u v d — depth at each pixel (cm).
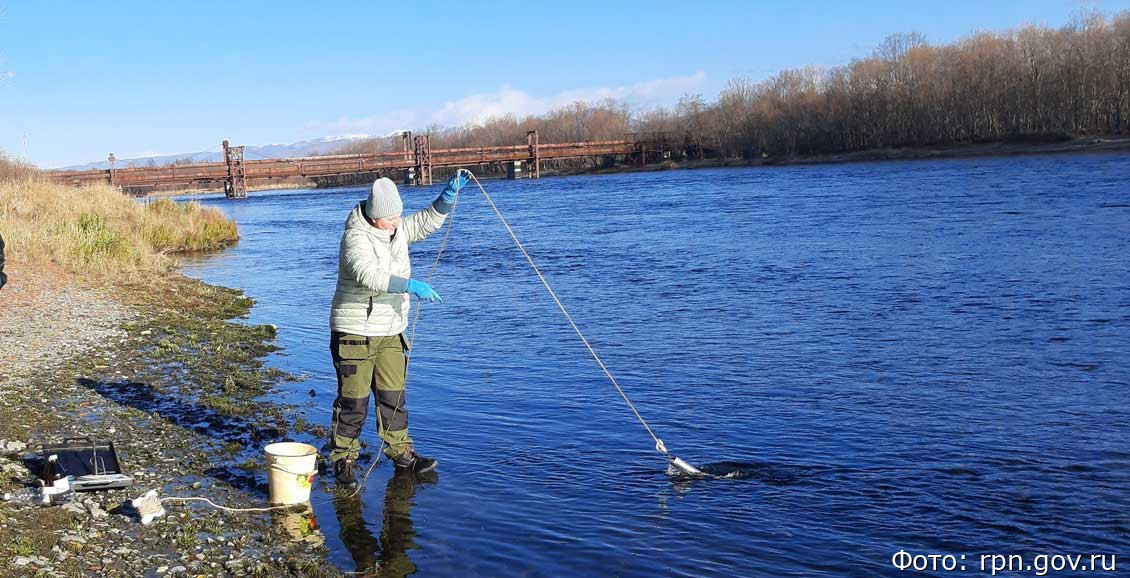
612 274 2038
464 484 691
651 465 732
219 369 1079
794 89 11756
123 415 843
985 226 2556
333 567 549
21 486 627
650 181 7869
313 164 10831
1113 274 1645
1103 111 8750
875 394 933
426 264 2434
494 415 887
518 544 582
